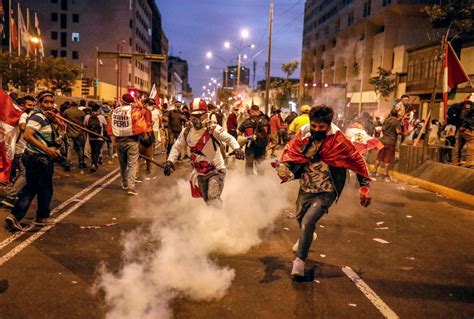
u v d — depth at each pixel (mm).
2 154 6555
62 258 5039
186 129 5852
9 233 5969
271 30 32875
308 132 4551
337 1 68500
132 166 8820
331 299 4211
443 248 6059
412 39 46688
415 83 33250
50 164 6184
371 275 4898
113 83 77625
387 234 6660
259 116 10578
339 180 4609
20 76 37812
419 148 12008
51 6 76312
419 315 3971
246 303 4043
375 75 52375
